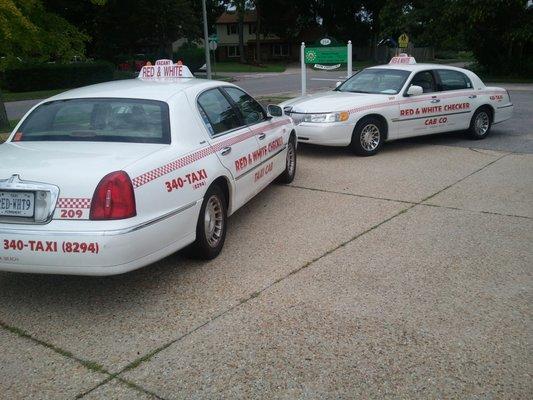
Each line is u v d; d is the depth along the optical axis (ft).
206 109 17.49
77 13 118.32
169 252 14.26
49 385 10.83
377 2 183.62
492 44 99.91
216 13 218.79
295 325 12.80
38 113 16.35
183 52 155.12
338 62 49.34
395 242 17.88
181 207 14.44
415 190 23.98
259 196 23.54
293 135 25.29
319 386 10.61
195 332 12.63
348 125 29.45
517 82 90.33
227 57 225.15
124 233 12.59
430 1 107.14
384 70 33.53
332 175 26.89
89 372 11.23
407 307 13.55
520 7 91.81
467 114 34.24
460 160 29.63
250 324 12.91
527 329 12.48
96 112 15.94
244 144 18.66
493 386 10.50
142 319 13.28
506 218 20.06
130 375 11.09
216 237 16.96
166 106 15.90
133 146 14.53
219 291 14.64
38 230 12.55
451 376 10.82
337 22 198.59
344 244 17.79
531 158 29.81
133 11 127.85
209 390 10.58
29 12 43.96
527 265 15.94
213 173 16.01
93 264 12.55
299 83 100.32
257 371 11.12
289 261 16.51
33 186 12.70
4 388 10.76
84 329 12.91
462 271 15.58
